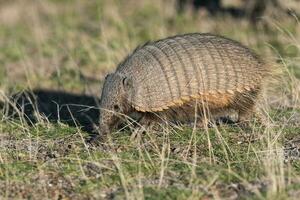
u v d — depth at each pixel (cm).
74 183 1288
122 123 1513
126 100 1459
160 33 2553
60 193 1251
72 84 2109
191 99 1503
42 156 1436
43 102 1911
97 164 1308
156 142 1477
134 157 1391
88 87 2070
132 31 2723
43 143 1508
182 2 3081
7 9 3472
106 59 2302
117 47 2375
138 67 1477
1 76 2233
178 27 2794
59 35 2795
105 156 1397
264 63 1595
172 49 1508
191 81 1491
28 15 3328
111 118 1470
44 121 1655
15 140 1539
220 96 1527
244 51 1559
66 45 2620
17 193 1255
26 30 3011
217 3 2939
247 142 1470
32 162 1397
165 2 3266
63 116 1748
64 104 1767
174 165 1339
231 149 1416
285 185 1216
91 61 2358
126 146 1462
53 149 1472
